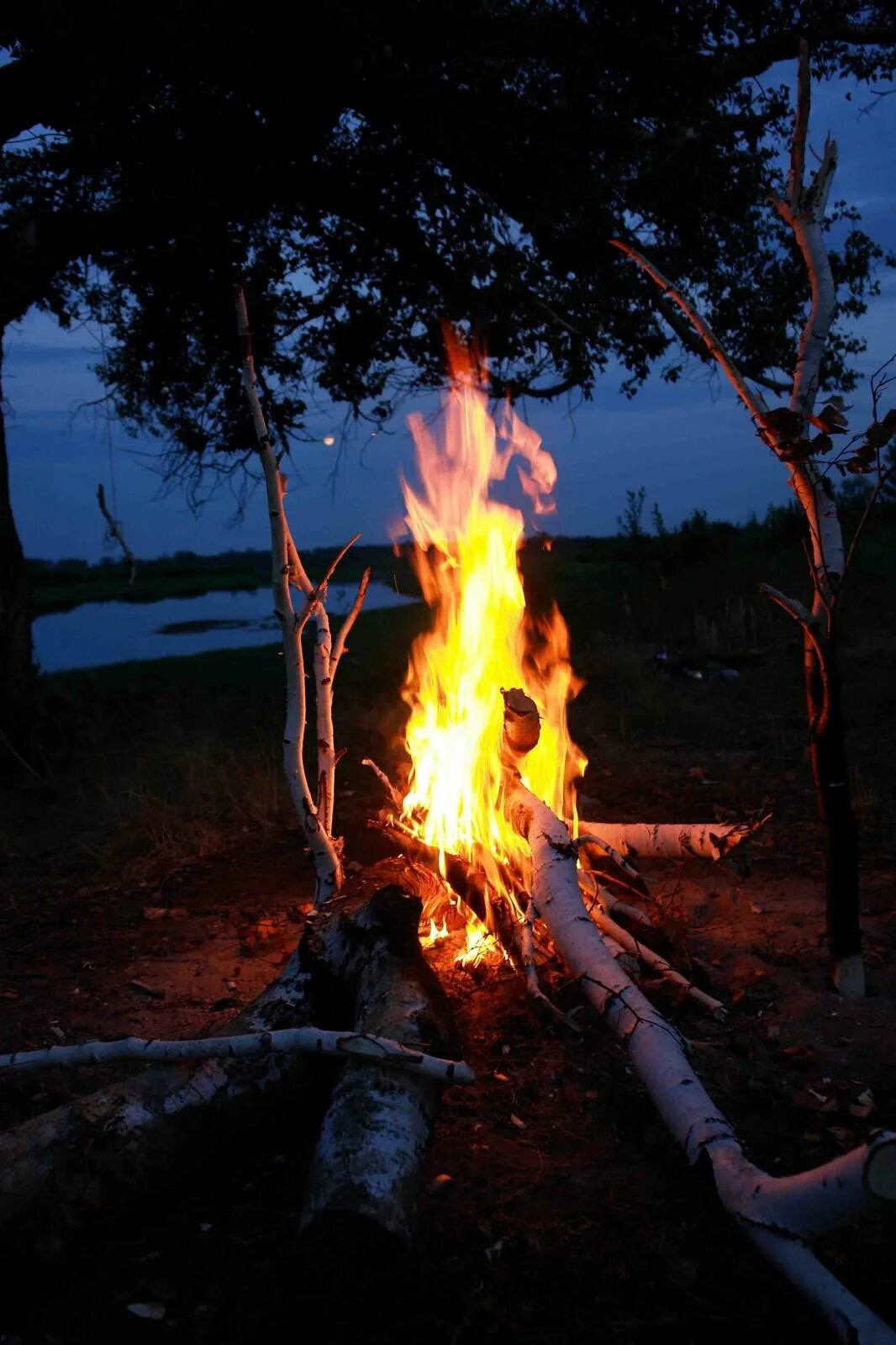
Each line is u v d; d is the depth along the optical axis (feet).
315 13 26.16
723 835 15.03
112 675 46.93
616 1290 8.79
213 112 28.91
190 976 15.26
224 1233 9.68
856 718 29.14
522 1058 12.50
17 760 28.91
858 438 12.51
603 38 29.60
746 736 28.71
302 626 13.80
